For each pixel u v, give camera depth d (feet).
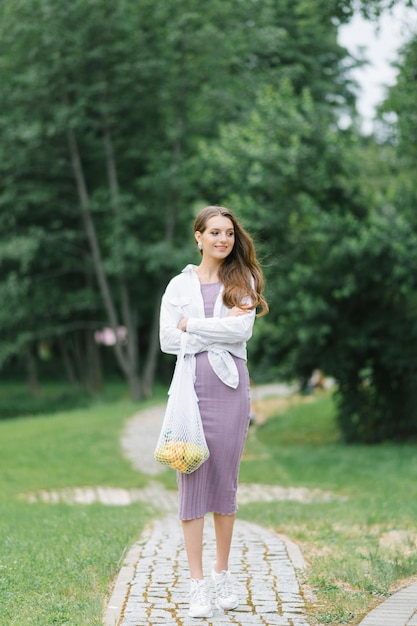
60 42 91.66
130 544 22.33
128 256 100.37
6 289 99.71
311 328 59.57
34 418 85.46
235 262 16.49
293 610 15.76
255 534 24.41
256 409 88.38
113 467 54.44
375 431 65.67
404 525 26.78
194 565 15.66
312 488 45.68
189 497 15.78
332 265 59.88
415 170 59.62
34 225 107.34
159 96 96.63
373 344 61.00
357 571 18.35
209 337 15.78
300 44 106.01
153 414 82.53
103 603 16.20
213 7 95.40
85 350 140.56
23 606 15.84
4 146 95.86
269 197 69.82
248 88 96.78
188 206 102.17
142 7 94.58
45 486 48.26
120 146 102.42
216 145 77.25
